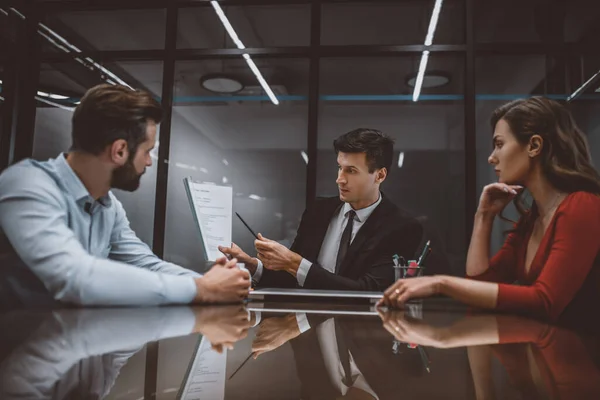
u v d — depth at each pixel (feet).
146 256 4.83
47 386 1.18
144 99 4.10
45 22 12.67
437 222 12.01
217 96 12.99
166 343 1.83
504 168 4.28
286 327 2.35
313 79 11.85
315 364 1.51
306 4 12.25
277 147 12.78
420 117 12.37
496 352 1.74
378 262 6.09
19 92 12.03
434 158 12.22
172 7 12.27
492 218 4.80
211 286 3.47
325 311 3.14
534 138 4.11
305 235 7.18
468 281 3.34
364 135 6.47
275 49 11.97
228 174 12.75
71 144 4.05
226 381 1.28
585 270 3.37
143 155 4.22
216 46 13.82
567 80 11.62
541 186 4.21
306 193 11.60
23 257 3.37
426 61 12.27
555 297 3.21
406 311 3.22
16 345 1.71
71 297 3.15
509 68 12.12
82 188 4.05
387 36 13.04
